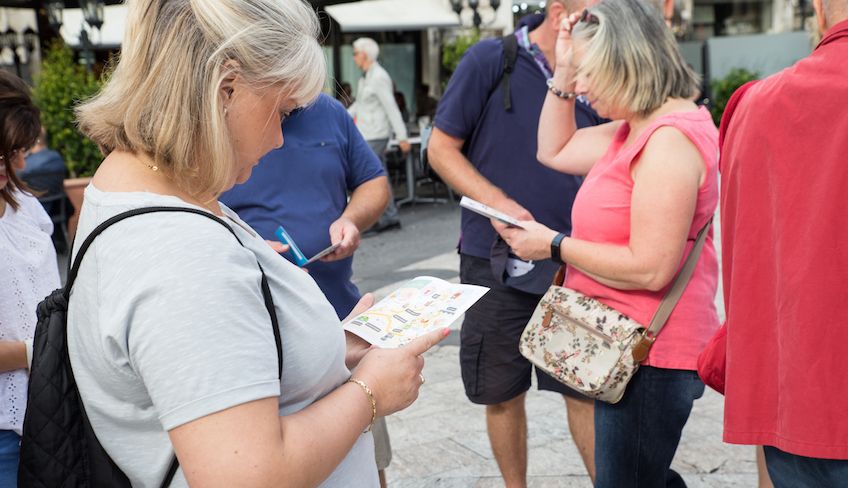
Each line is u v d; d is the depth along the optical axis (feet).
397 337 4.74
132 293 3.37
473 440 11.54
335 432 3.83
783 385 4.74
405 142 29.30
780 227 4.70
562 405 12.66
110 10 31.30
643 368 6.77
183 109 3.60
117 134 3.76
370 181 9.12
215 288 3.42
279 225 8.13
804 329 4.57
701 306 6.79
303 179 8.24
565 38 8.12
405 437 11.73
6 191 6.11
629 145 6.88
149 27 3.64
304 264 7.60
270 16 3.78
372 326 4.90
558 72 8.20
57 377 3.80
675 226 6.28
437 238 26.71
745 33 49.90
